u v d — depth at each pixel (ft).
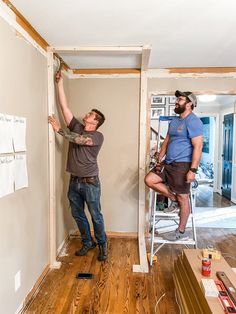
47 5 5.67
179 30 7.00
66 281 8.04
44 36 7.50
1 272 5.46
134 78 11.23
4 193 5.53
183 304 6.11
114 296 7.32
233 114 18.76
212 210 16.44
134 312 6.66
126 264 9.16
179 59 9.73
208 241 11.33
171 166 8.75
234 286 5.57
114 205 11.73
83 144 8.74
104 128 11.48
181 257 7.59
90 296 7.30
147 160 11.41
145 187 11.37
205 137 30.04
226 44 8.09
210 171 27.61
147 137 11.44
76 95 11.37
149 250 10.39
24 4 5.63
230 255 9.93
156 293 7.47
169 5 5.65
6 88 5.59
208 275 6.01
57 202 9.80
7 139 5.65
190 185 8.84
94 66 10.78
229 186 19.48
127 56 9.34
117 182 11.65
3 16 5.42
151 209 11.43
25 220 6.73
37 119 7.53
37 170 7.56
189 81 11.12
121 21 6.48
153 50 8.69
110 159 11.59
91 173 9.23
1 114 5.37
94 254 9.95
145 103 11.02
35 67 7.32
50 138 8.50
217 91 11.05
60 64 9.20
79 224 9.78
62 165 10.53
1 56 5.36
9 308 5.85
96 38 7.62
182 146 8.60
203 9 5.82
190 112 8.66
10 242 5.87
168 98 16.24
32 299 7.13
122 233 11.77
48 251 8.71
